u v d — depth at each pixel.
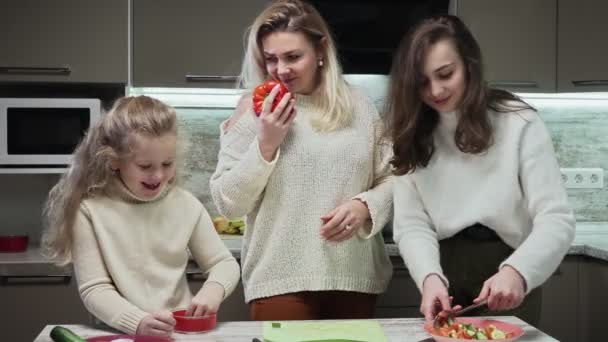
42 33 2.64
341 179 1.71
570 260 2.63
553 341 1.35
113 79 2.68
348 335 1.34
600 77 2.79
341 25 2.72
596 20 2.79
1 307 2.46
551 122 3.19
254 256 1.74
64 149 2.70
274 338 1.31
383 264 1.87
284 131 1.61
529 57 2.81
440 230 1.62
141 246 1.51
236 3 2.72
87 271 1.45
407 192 1.66
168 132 1.48
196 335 1.38
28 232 3.02
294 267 1.70
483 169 1.56
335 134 1.73
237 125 1.74
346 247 1.72
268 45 1.71
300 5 1.74
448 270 1.67
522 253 1.42
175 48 2.70
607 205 3.21
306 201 1.70
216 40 2.72
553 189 1.50
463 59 1.51
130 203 1.53
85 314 2.48
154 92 2.93
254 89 1.71
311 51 1.72
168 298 1.51
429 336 1.37
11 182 3.01
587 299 2.62
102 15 2.67
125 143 1.45
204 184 3.07
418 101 1.56
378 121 1.80
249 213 1.76
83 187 1.50
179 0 2.70
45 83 2.71
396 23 2.74
